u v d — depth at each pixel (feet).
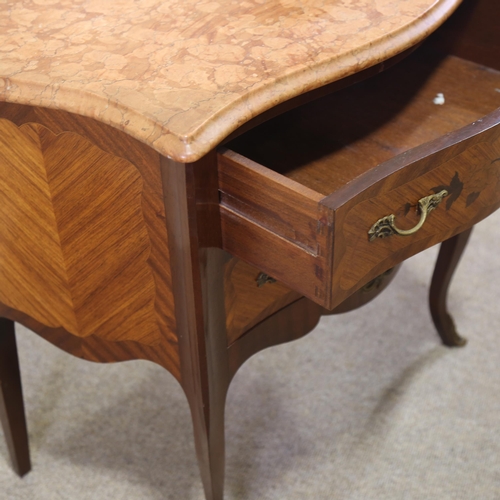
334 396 3.77
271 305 2.55
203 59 2.09
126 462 3.43
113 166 2.06
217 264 2.17
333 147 2.56
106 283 2.39
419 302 4.41
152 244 2.16
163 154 1.77
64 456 3.46
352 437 3.55
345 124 2.69
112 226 2.21
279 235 1.90
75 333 2.64
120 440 3.54
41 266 2.50
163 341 2.43
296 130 2.65
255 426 3.60
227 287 2.29
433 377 3.89
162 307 2.32
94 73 2.03
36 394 3.78
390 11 2.38
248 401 3.75
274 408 3.71
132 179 2.05
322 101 2.82
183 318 2.26
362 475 3.36
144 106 1.86
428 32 2.34
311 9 2.41
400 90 2.90
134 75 2.01
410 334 4.18
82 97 1.94
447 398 3.76
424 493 3.27
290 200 1.80
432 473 3.37
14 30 2.32
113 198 2.14
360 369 3.94
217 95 1.90
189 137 1.75
